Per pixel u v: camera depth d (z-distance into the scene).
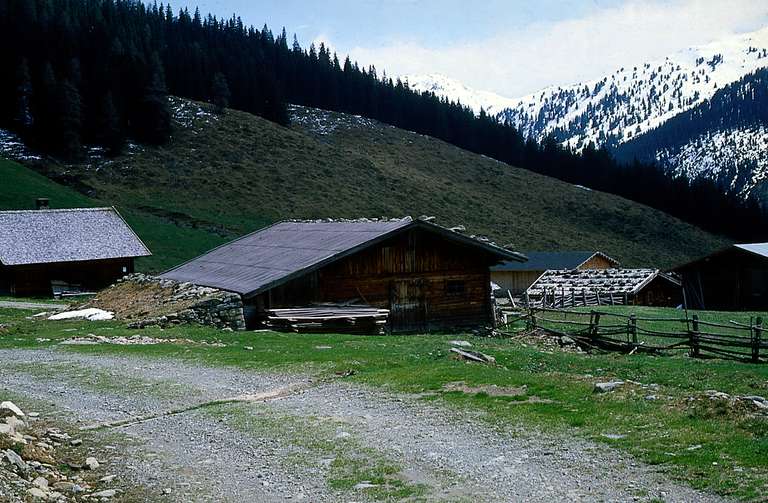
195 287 38.19
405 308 37.81
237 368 22.38
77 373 21.94
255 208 129.00
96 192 120.00
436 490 11.05
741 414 13.71
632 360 25.56
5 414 14.84
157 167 137.00
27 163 126.31
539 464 12.03
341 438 14.16
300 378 20.55
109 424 15.87
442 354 24.22
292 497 11.10
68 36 163.00
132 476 12.38
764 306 61.91
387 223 39.25
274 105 192.50
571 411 15.17
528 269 90.94
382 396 17.80
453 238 38.72
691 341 27.94
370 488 11.29
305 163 158.50
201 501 11.09
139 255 77.81
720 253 63.97
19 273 71.12
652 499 10.14
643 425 13.74
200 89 187.12
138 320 34.53
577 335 32.91
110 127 139.50
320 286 35.94
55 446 14.07
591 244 154.12
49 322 36.72
